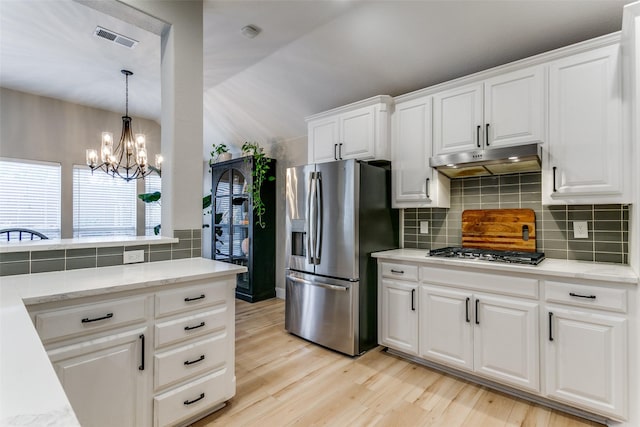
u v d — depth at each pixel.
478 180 2.78
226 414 1.92
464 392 2.16
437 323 2.40
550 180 2.12
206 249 5.86
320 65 3.06
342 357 2.70
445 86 2.63
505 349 2.08
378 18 2.43
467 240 2.78
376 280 2.88
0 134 3.96
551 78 2.13
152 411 1.59
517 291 2.04
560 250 2.36
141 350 1.56
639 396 1.61
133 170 5.05
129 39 2.87
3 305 1.13
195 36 2.27
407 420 1.87
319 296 2.93
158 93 4.17
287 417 1.89
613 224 2.16
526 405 2.01
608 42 1.93
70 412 0.50
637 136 1.62
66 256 1.76
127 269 1.82
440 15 2.29
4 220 4.00
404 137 2.90
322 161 3.39
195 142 2.27
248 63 3.24
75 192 4.52
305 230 3.07
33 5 2.39
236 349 2.86
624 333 1.70
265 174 4.50
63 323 1.34
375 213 2.89
